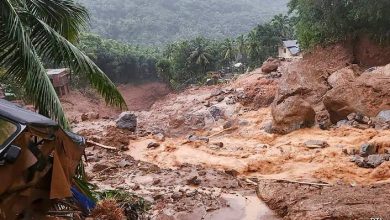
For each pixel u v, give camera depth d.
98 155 20.34
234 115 31.56
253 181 16.17
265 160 19.41
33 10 11.45
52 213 6.72
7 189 5.51
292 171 17.78
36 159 5.70
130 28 120.44
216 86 42.81
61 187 5.97
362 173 16.61
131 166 18.05
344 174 16.70
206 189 14.17
